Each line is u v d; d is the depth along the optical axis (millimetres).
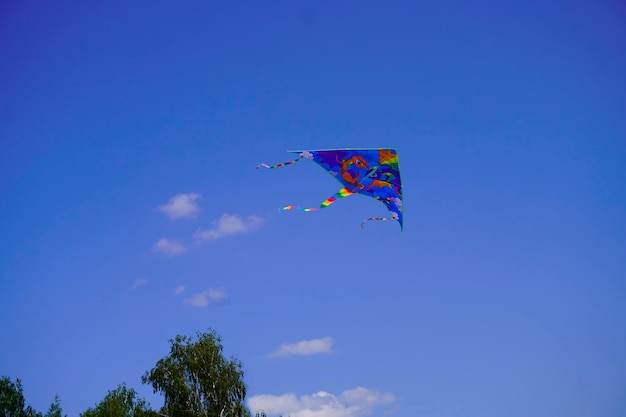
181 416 59844
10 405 61688
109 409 58125
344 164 32969
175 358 63469
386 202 34531
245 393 62531
